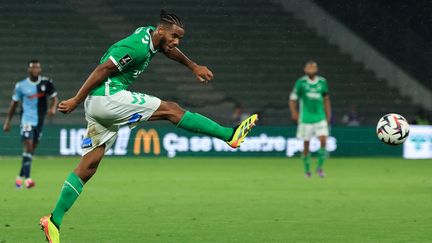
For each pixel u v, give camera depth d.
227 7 57.25
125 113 14.66
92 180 32.12
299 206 23.14
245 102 53.97
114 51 14.40
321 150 34.72
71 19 56.12
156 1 57.34
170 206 23.00
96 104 14.54
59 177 33.56
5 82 52.97
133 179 32.78
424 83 55.81
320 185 30.53
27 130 28.52
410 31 56.41
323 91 34.75
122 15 56.91
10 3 55.91
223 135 15.02
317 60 56.59
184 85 53.97
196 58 55.59
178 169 38.59
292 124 52.75
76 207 22.64
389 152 48.81
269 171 37.84
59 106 14.26
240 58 55.75
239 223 19.42
